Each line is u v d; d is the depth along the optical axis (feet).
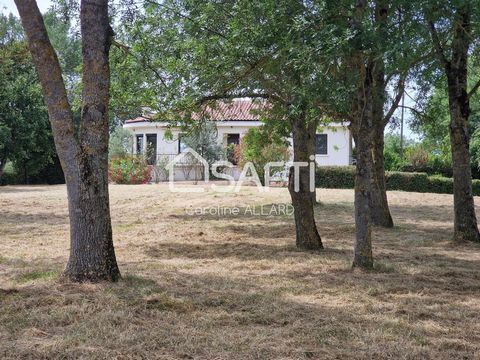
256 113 35.68
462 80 35.81
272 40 23.43
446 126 46.78
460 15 22.47
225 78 29.22
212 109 33.55
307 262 28.43
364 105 24.98
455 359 14.47
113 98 30.27
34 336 15.62
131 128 102.22
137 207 57.00
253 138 42.52
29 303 18.54
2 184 107.86
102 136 21.16
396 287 22.61
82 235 21.25
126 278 22.50
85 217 21.20
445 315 18.60
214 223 45.55
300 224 32.96
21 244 34.19
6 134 90.43
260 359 14.24
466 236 36.01
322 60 21.44
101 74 20.90
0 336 15.57
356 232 26.50
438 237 39.04
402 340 15.85
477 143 88.07
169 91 29.81
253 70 27.61
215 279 23.85
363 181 26.03
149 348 14.87
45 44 20.38
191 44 28.35
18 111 94.48
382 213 44.68
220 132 96.84
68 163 20.93
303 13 21.80
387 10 21.66
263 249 32.83
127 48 24.99
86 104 20.88
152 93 30.04
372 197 44.78
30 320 16.84
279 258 29.66
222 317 17.87
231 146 92.68
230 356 14.39
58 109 20.56
